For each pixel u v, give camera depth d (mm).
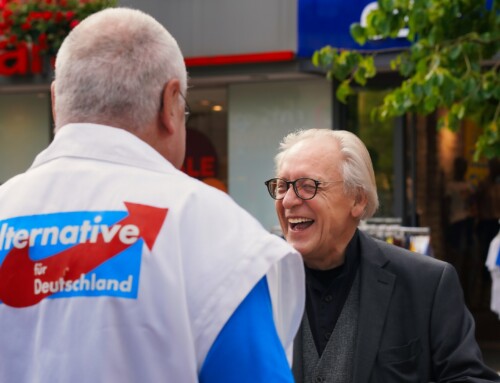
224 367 1702
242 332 1716
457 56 6387
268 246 1776
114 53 1866
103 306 1725
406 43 9266
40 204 1872
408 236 6664
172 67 1908
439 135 11531
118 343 1711
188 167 10844
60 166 1901
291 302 1855
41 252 1814
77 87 1881
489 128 6562
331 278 3133
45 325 1767
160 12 10391
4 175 11492
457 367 2959
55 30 10195
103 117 1885
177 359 1697
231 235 1782
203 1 10266
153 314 1713
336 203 3086
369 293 3043
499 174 11945
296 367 3047
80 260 1772
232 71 10141
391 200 10062
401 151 10000
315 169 3088
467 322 3057
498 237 8211
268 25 10000
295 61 9883
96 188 1847
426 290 3059
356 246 3172
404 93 6617
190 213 1796
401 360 2986
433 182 11484
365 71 7094
